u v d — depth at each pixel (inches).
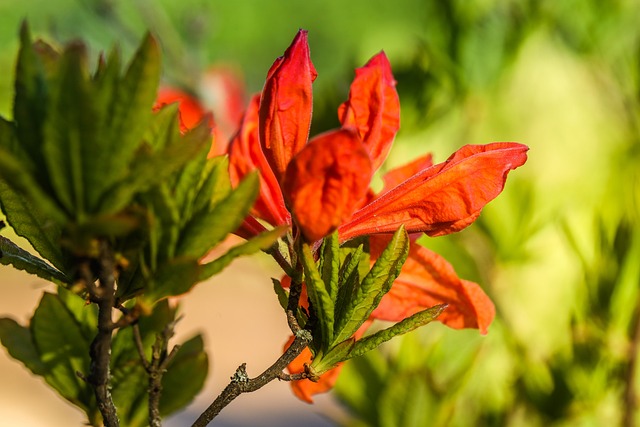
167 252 18.8
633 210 30.0
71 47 17.6
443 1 32.6
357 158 19.0
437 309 19.9
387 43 36.9
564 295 30.5
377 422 28.2
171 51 53.4
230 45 190.5
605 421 29.6
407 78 32.2
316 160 19.1
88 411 22.1
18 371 102.2
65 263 19.7
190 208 18.8
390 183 23.3
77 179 17.9
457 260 29.6
